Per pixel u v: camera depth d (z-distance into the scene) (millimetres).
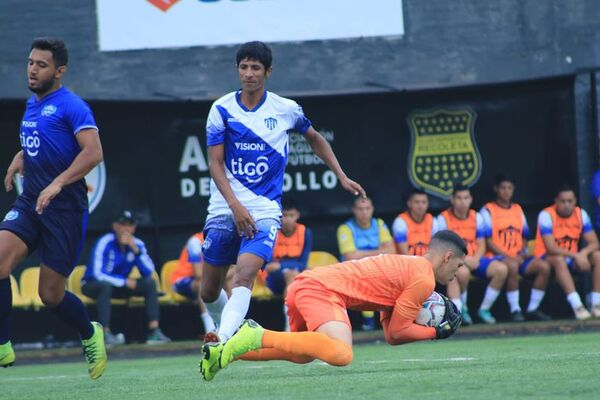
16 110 47875
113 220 48750
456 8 50031
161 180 49250
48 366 37719
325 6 49188
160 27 48562
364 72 49469
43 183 23375
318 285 21078
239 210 24359
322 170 49875
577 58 50469
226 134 25188
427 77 49844
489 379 21047
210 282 26094
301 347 20234
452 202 48281
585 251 47625
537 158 50500
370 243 47406
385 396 18453
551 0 50375
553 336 39875
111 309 48844
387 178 50188
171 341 47688
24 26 47844
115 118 48844
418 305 21281
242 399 18953
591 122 50281
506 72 50219
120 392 22125
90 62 48281
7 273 23000
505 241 48188
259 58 24750
